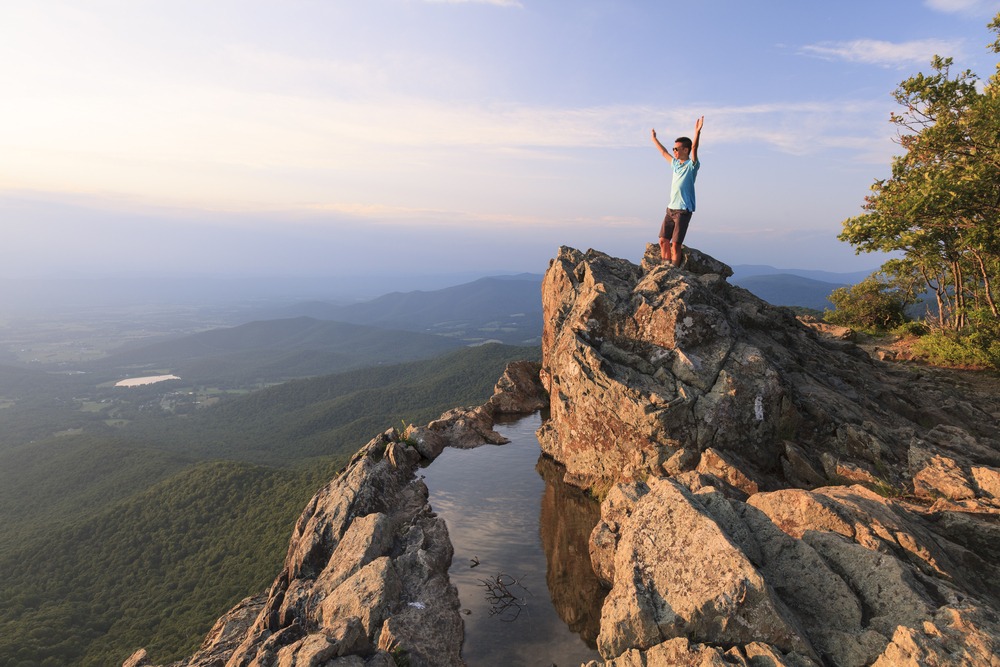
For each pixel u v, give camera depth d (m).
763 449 10.41
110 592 125.81
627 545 7.11
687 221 14.09
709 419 10.48
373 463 12.55
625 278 15.35
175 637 99.25
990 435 12.91
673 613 5.98
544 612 8.13
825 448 10.56
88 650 101.19
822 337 21.06
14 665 95.56
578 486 12.65
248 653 8.20
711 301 13.12
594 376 11.89
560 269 17.50
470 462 14.55
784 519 7.34
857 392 13.23
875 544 6.39
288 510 146.62
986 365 21.25
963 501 8.20
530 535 10.51
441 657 7.10
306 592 9.05
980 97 21.83
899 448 10.43
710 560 6.07
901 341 30.16
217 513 154.38
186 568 130.50
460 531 10.69
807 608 5.93
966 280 30.92
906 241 24.66
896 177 26.14
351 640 6.99
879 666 4.94
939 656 4.66
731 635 5.61
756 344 12.90
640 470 10.89
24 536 160.25
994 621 5.12
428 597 8.27
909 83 23.59
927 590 5.79
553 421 14.66
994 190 21.00
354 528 10.20
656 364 11.55
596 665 6.22
